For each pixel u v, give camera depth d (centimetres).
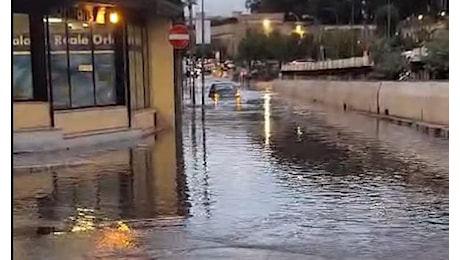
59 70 1809
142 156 1577
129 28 2108
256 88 7262
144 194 1090
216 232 828
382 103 2995
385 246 759
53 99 1783
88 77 1895
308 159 1531
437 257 711
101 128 1911
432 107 2369
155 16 2286
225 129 2359
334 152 1664
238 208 976
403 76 3538
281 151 1692
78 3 1831
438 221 887
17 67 1691
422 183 1191
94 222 887
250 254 725
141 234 818
